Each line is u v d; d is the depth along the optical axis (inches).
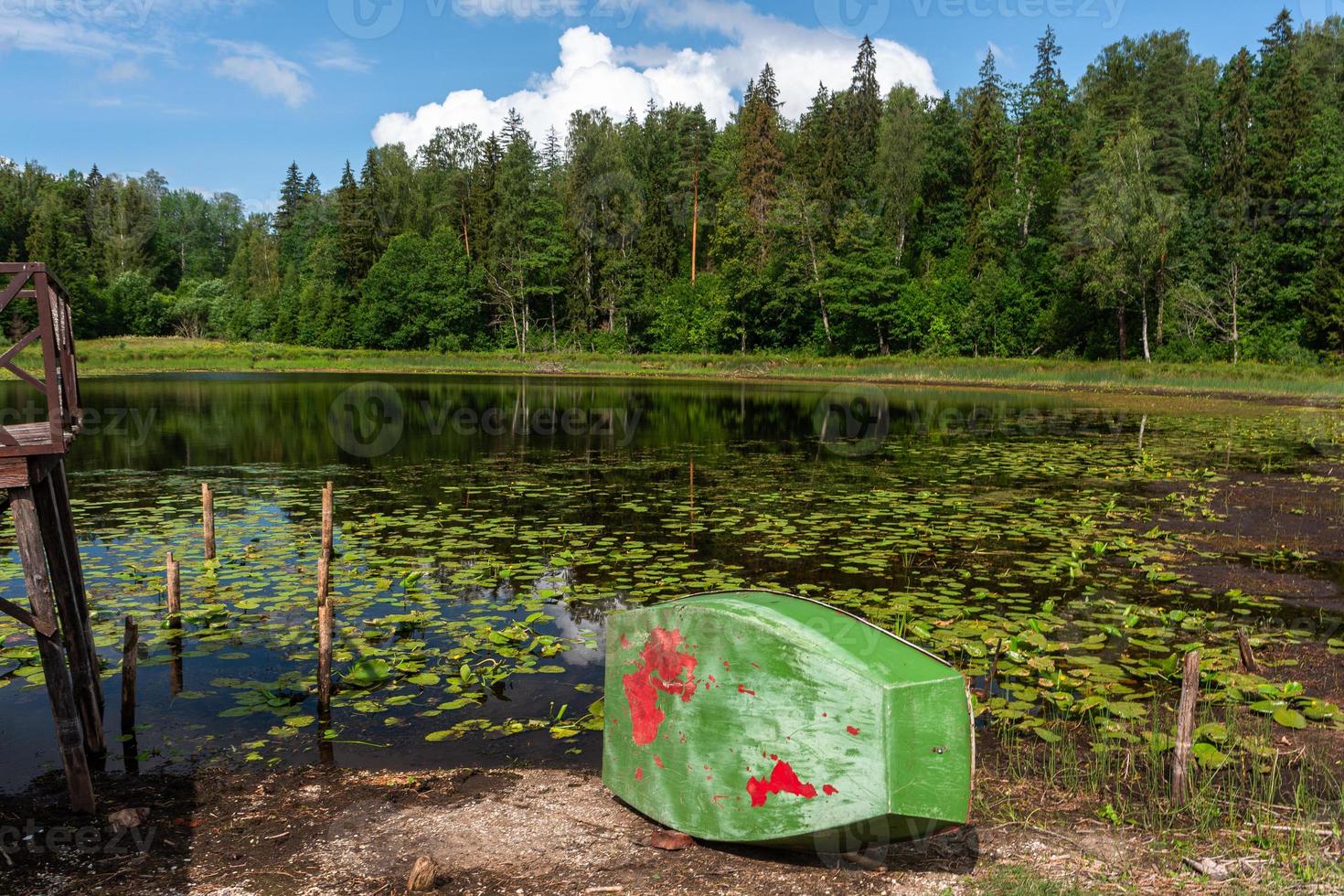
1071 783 191.5
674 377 2047.2
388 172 3319.4
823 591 338.3
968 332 2180.1
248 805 187.8
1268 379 1514.5
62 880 158.7
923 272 2536.9
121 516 483.8
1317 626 300.4
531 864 160.7
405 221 3176.7
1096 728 222.5
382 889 153.6
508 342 2709.2
